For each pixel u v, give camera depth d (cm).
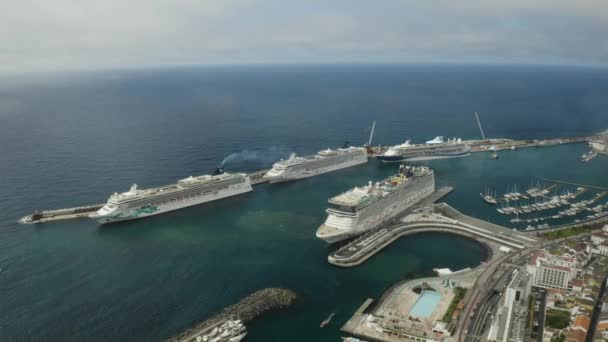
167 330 16012
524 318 16075
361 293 18662
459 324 16262
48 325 16275
